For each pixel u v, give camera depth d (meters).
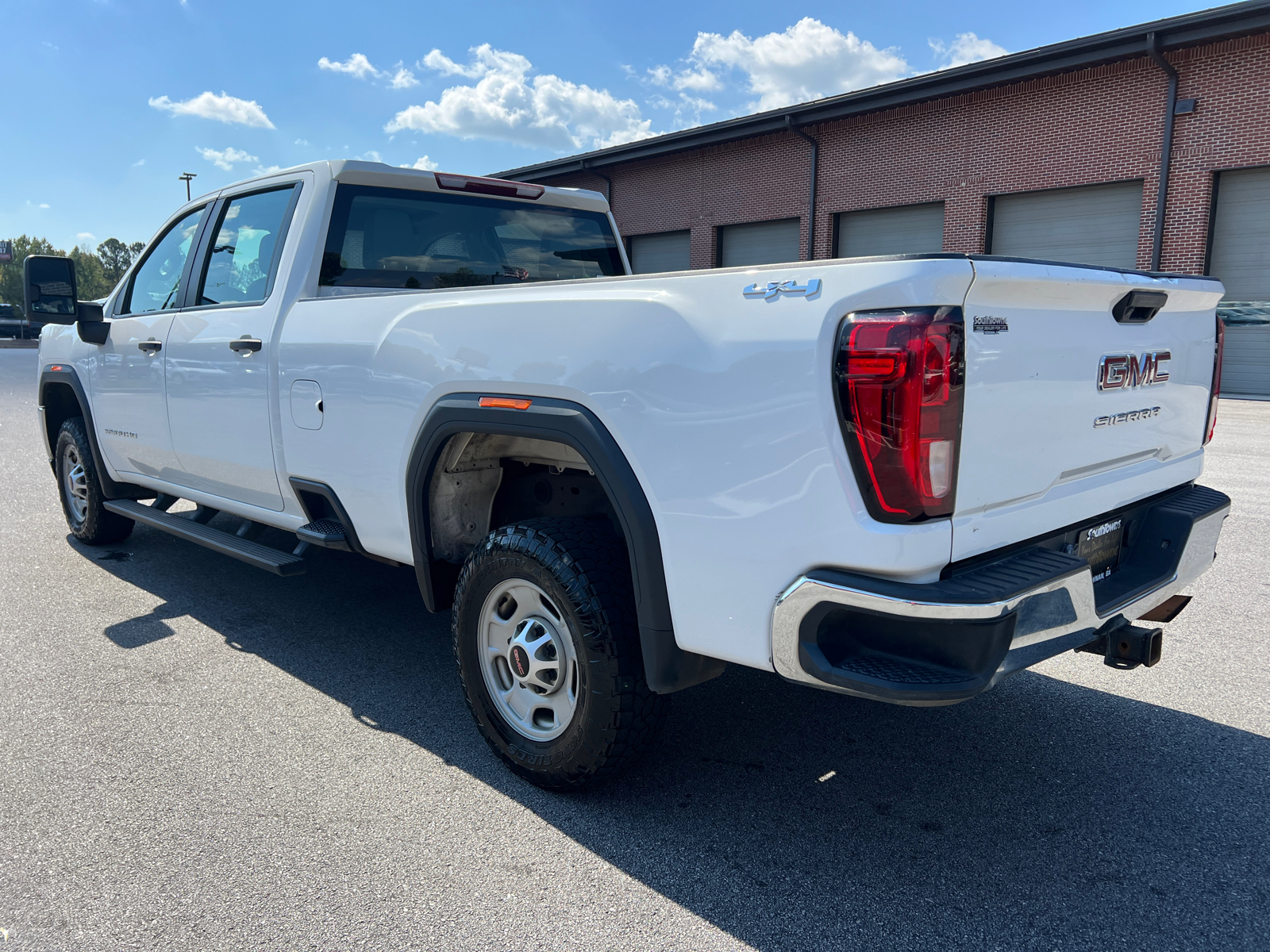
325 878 2.27
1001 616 1.92
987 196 19.61
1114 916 2.14
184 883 2.24
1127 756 2.96
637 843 2.45
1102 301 2.35
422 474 2.86
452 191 4.02
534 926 2.10
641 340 2.25
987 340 1.99
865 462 1.89
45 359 5.41
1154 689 3.49
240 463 3.81
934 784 2.79
